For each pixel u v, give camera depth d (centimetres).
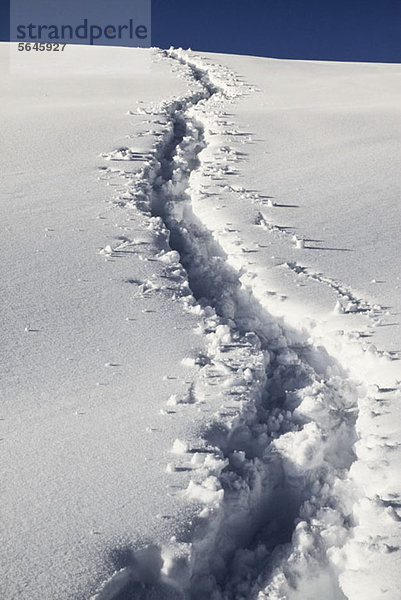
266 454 395
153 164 1018
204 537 321
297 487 384
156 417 401
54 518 315
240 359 482
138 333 507
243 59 2544
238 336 521
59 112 1373
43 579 280
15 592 272
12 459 356
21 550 295
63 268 619
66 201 823
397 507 332
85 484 339
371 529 323
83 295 565
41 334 494
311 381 491
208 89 1927
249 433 414
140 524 315
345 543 334
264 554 341
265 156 1069
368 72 2259
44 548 297
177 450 369
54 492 333
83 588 277
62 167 976
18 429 382
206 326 532
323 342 528
